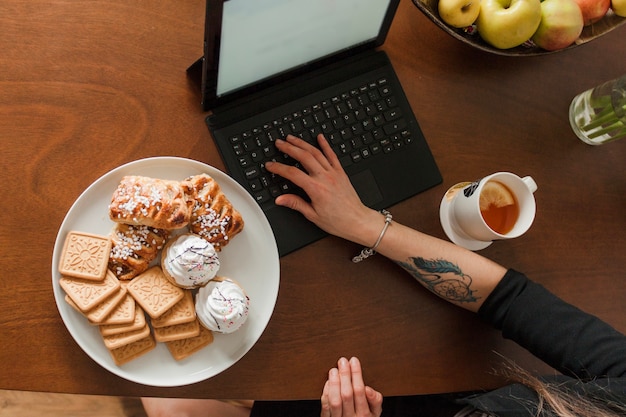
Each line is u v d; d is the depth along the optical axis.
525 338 0.83
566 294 0.90
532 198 0.81
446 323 0.87
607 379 0.80
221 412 1.19
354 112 0.86
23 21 0.78
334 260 0.84
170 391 0.78
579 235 0.92
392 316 0.85
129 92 0.80
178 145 0.81
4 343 0.74
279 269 0.79
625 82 0.87
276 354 0.81
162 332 0.74
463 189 0.83
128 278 0.74
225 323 0.73
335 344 0.83
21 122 0.77
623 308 0.92
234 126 0.81
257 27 0.68
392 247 0.83
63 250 0.71
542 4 0.83
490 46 0.87
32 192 0.76
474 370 0.87
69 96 0.78
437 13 0.85
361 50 0.87
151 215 0.71
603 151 0.95
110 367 0.72
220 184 0.78
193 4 0.83
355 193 0.84
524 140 0.93
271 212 0.82
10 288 0.74
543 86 0.95
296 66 0.83
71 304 0.71
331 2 0.71
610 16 0.88
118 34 0.80
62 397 1.26
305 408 1.02
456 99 0.92
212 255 0.73
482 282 0.83
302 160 0.81
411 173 0.88
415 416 1.00
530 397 0.80
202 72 0.75
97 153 0.78
